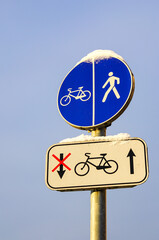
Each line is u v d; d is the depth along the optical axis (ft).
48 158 20.34
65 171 19.85
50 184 19.76
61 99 22.33
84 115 21.43
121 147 19.65
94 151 19.90
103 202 19.26
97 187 19.16
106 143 19.90
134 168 19.08
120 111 20.81
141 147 19.45
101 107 21.26
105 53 22.54
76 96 22.03
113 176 19.15
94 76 22.12
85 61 22.70
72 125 21.49
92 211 19.26
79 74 22.52
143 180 18.74
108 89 21.56
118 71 21.79
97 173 19.40
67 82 22.61
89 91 21.86
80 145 20.21
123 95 21.11
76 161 19.93
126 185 18.84
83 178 19.49
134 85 21.45
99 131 21.02
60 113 22.02
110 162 19.47
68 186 19.53
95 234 18.81
